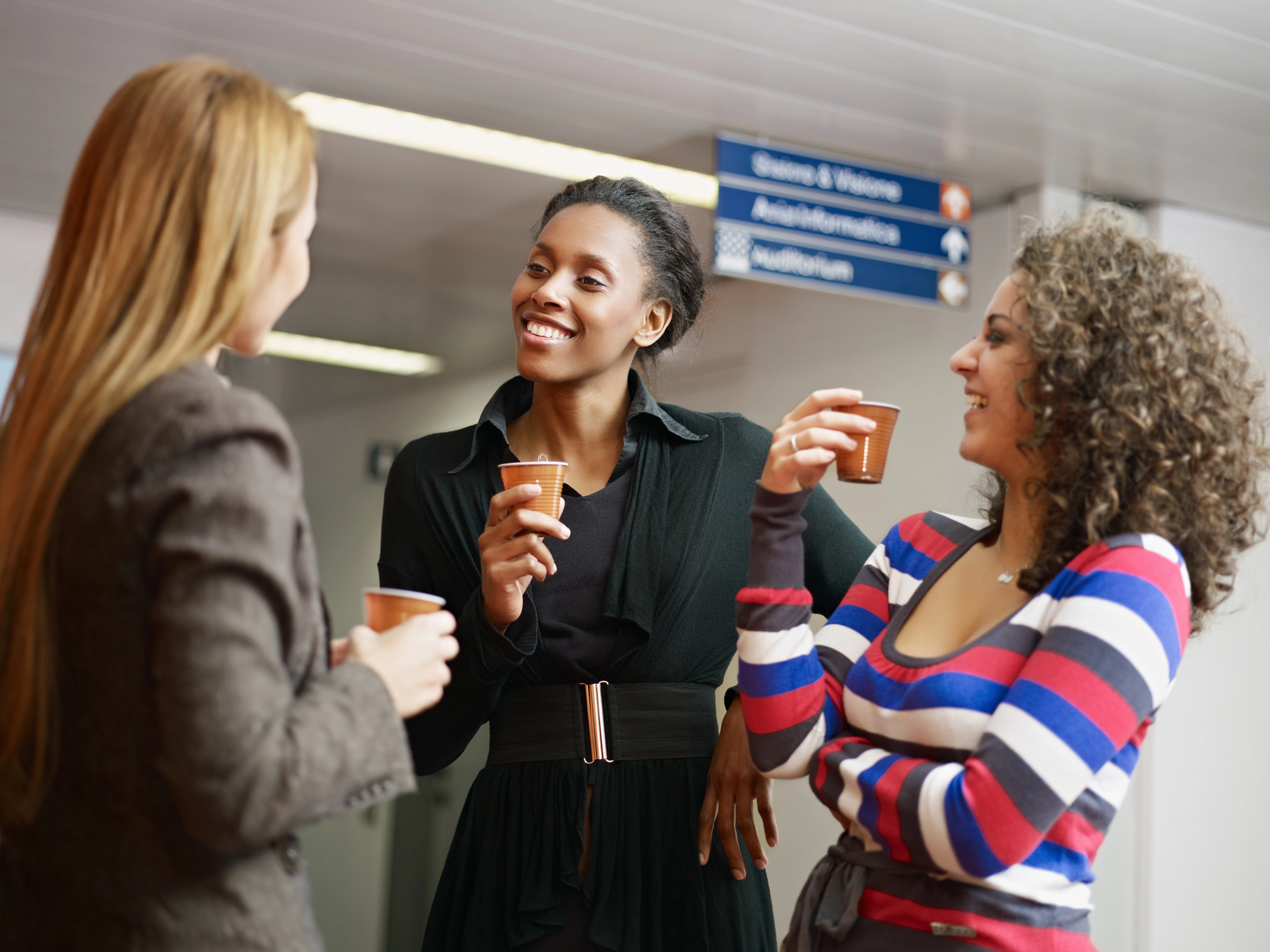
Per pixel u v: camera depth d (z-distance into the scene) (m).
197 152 1.10
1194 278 1.37
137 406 1.05
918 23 3.53
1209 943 4.47
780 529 1.44
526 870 1.77
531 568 1.67
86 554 1.04
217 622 0.99
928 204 4.63
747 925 1.84
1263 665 4.68
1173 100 3.99
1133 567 1.25
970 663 1.31
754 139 4.39
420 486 1.96
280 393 7.48
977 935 1.24
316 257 5.82
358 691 1.11
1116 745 1.19
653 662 1.84
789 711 1.39
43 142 4.45
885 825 1.27
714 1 3.43
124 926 1.05
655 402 2.01
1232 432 1.34
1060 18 3.48
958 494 4.84
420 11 3.53
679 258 1.96
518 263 5.91
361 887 6.59
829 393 1.46
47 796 1.08
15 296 5.05
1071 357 1.31
